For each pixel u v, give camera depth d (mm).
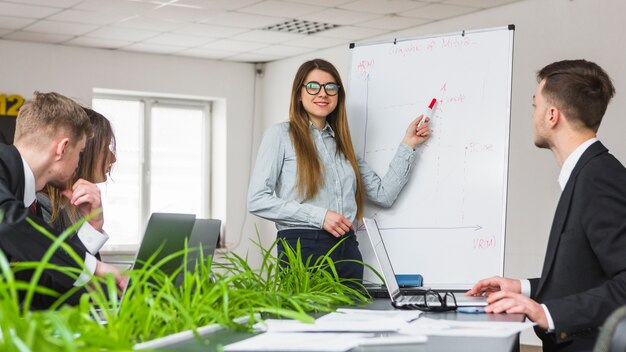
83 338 1207
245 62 10578
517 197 7391
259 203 3074
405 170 3277
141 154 10305
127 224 10250
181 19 8188
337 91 3158
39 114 2215
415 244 3252
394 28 8508
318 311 2186
